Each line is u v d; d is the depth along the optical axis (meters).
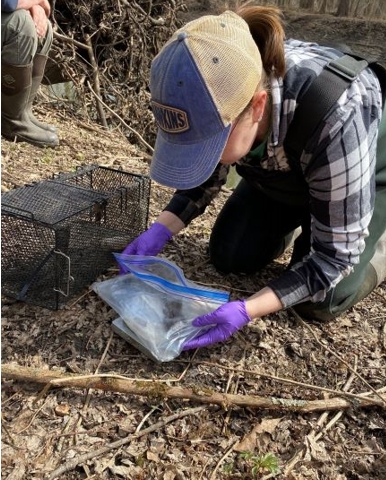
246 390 1.67
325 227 1.62
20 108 2.97
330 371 1.78
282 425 1.58
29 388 1.58
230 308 1.64
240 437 1.54
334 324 2.01
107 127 4.33
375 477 1.48
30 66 2.81
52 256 1.79
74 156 3.19
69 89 4.66
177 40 1.27
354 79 1.48
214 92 1.25
